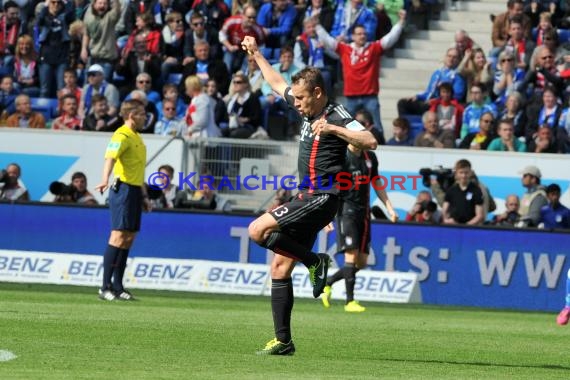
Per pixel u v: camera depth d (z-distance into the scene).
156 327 21.23
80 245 36.66
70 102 42.47
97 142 39.34
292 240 16.45
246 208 38.22
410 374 15.14
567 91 41.28
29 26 47.19
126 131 28.80
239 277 35.66
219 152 38.28
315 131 15.88
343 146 16.58
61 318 22.36
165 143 38.34
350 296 30.62
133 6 47.44
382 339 21.08
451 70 43.16
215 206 37.75
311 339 20.36
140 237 36.50
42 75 45.62
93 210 36.59
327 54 44.50
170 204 37.69
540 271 35.56
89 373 13.84
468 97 42.66
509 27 44.38
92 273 35.91
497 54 44.41
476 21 48.19
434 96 43.28
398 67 46.59
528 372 16.16
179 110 42.75
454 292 35.75
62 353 16.09
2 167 39.44
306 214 16.38
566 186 37.56
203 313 26.20
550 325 27.69
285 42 45.75
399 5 46.56
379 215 37.69
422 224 35.88
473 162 37.88
